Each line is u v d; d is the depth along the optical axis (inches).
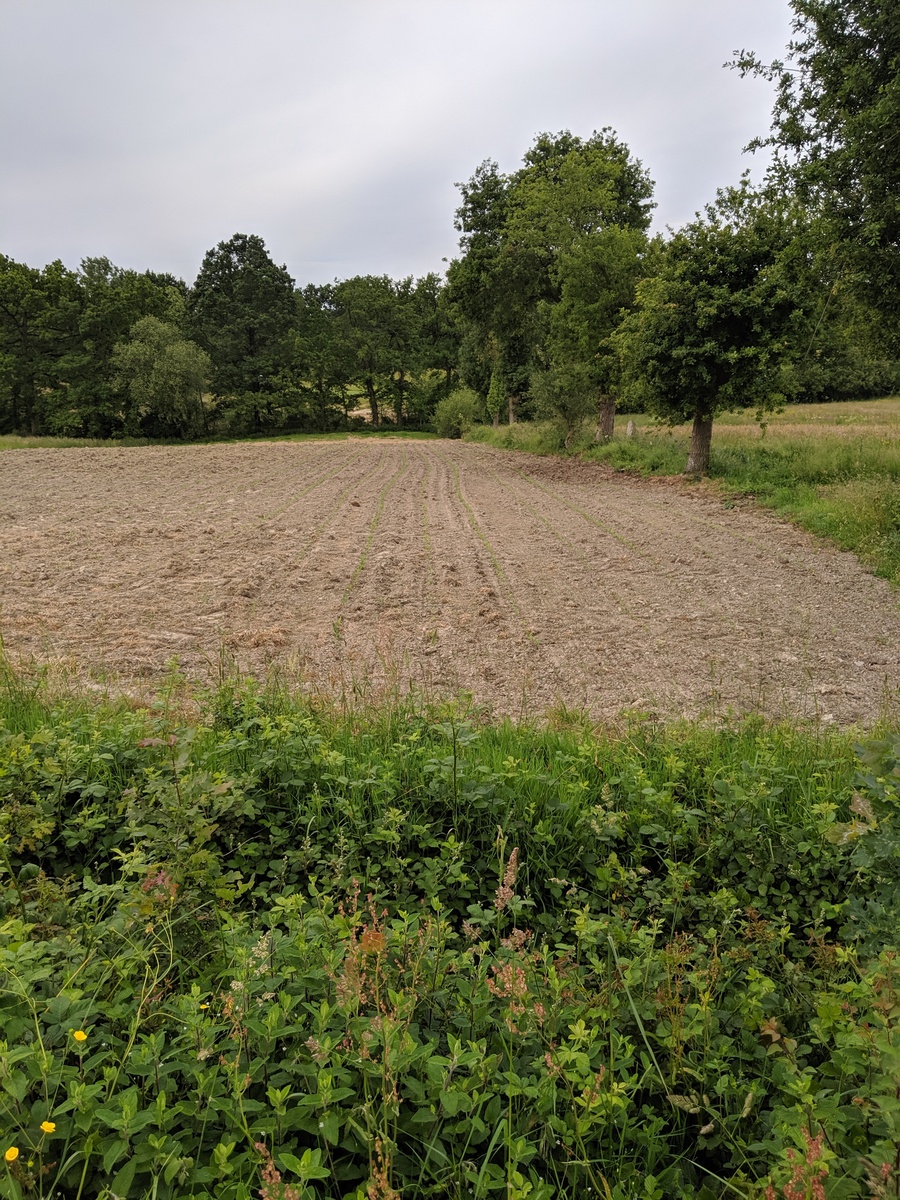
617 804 159.6
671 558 486.9
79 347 2322.8
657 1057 90.2
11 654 299.0
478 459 1280.8
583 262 1008.2
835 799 161.0
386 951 94.5
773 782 170.1
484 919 104.1
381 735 195.2
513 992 80.7
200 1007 84.7
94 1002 85.7
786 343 692.7
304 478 977.5
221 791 126.0
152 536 568.1
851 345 683.4
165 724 178.4
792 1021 97.4
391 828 144.3
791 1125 70.8
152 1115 69.2
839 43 535.5
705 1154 82.1
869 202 532.1
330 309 3336.6
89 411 2209.6
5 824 135.6
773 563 463.5
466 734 181.0
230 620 365.7
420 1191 67.8
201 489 848.3
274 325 2650.1
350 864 135.6
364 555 510.9
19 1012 79.5
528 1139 75.9
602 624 359.6
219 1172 64.8
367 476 1012.5
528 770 170.2
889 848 105.3
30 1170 63.2
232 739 170.6
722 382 761.0
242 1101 69.8
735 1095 83.3
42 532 572.4
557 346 1098.7
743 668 299.3
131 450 1364.4
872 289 566.3
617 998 93.0
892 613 366.6
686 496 730.8
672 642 332.8
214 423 2655.0
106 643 326.0
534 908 134.2
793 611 373.1
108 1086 75.3
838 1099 73.0
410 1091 74.3
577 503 737.6
